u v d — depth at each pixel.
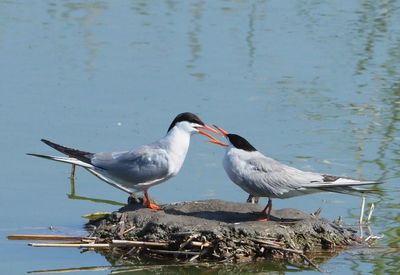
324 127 16.05
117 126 15.73
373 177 13.84
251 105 17.00
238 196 13.30
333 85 18.27
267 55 20.00
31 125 15.73
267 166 11.48
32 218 12.42
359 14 23.03
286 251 10.98
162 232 11.20
